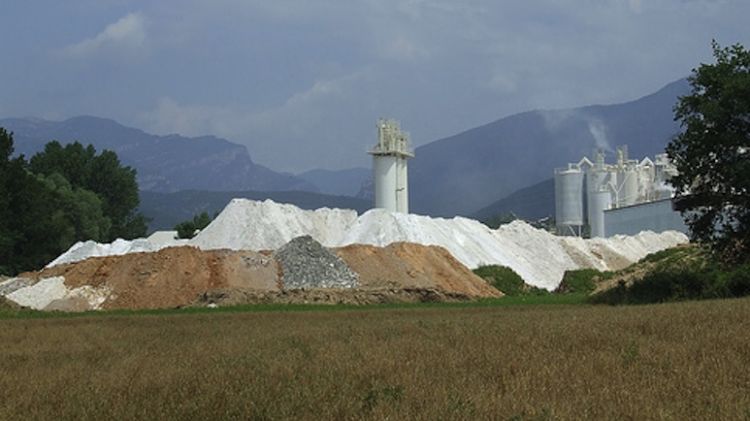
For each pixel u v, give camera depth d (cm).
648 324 2042
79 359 1894
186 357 1756
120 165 12888
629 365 1389
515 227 9450
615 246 9806
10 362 1875
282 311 4162
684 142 4625
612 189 13362
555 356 1494
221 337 2394
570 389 1184
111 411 1123
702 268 4891
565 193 14112
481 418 1015
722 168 4459
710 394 1116
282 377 1349
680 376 1243
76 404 1179
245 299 5062
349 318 3341
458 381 1251
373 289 5394
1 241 8006
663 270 5169
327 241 8038
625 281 5369
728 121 4469
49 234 8956
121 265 5919
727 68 4547
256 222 7681
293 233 7825
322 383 1255
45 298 5575
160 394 1228
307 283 5850
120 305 5462
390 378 1302
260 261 6003
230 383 1287
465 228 8619
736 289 4325
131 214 13025
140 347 2155
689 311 2436
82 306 5453
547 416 1001
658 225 11238
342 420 1045
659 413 1007
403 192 10194
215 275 5788
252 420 1061
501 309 4006
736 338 1638
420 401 1105
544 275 8469
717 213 4684
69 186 11131
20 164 8806
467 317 3081
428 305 4731
